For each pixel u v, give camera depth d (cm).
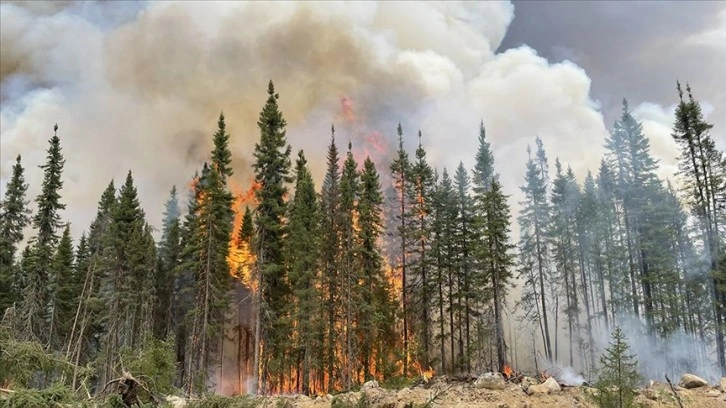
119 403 860
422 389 1823
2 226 4662
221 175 4025
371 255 4047
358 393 1822
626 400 1120
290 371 3778
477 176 5169
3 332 929
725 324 3259
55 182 4662
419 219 4509
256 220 3547
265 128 3819
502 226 3928
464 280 4134
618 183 4316
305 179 4678
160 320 4878
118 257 4441
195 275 3969
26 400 726
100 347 4331
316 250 3678
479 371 3934
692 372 3622
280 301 3869
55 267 4691
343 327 3481
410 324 4309
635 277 4025
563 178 4912
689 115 3731
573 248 4775
